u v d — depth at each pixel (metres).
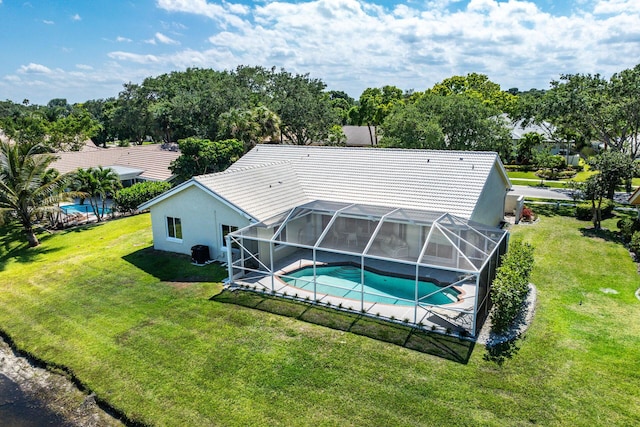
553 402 11.83
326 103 64.12
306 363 14.04
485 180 23.70
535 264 22.56
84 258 25.33
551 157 55.56
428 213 21.25
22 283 22.00
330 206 23.53
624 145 41.81
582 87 39.75
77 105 137.75
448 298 18.98
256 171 26.73
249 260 22.38
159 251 25.98
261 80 71.12
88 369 14.32
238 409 12.10
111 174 36.50
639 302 17.83
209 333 16.14
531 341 14.87
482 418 11.35
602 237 27.42
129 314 17.95
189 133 61.75
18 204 28.11
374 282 21.09
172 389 13.08
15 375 14.62
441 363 13.75
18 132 57.69
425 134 43.94
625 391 12.16
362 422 11.42
